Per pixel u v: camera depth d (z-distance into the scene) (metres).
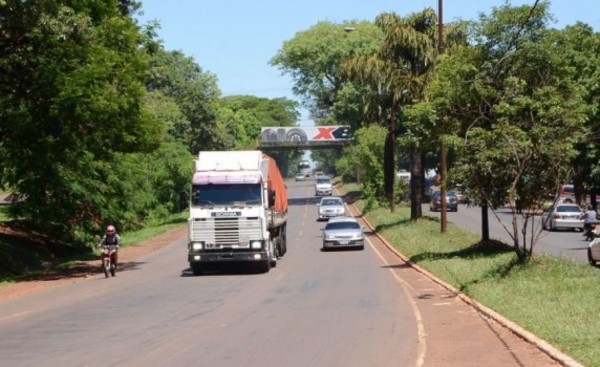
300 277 29.66
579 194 66.94
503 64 31.09
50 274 34.91
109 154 39.50
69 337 15.89
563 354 12.33
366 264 35.12
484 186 28.59
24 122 32.91
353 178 141.62
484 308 18.56
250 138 168.75
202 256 31.28
